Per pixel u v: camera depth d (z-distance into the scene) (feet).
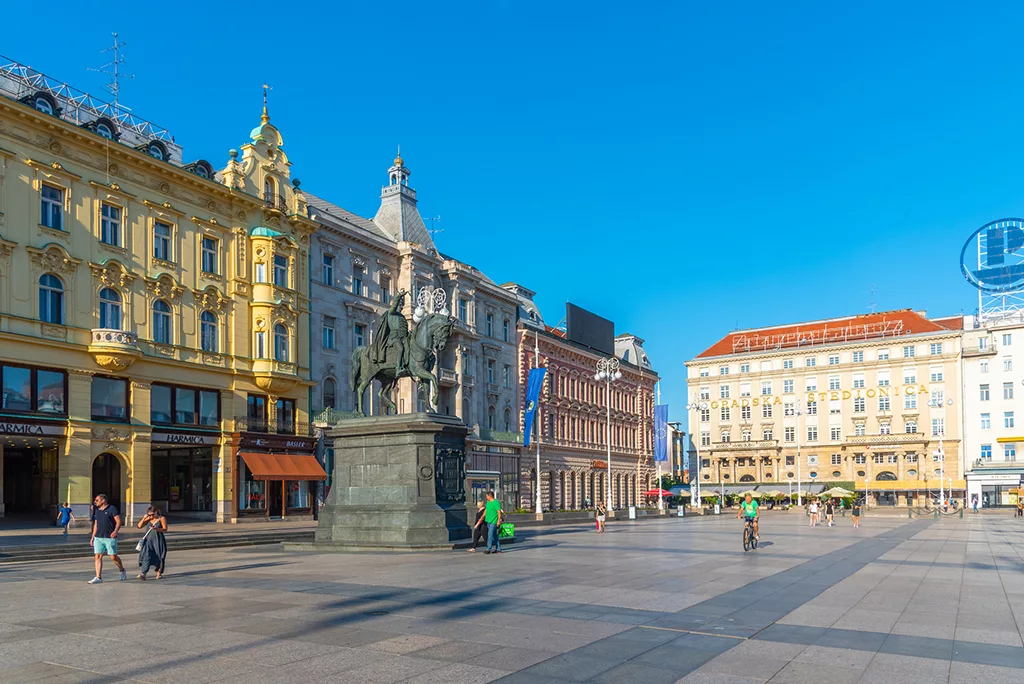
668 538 127.13
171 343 164.04
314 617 45.65
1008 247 389.19
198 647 37.68
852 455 407.03
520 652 37.24
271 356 182.19
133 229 158.71
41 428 138.00
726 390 444.55
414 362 97.19
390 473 94.12
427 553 88.28
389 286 224.94
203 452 176.86
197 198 172.45
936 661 36.65
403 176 247.29
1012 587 64.23
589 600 53.26
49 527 138.62
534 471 277.64
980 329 395.55
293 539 129.80
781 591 59.72
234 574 68.39
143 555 64.59
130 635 40.37
